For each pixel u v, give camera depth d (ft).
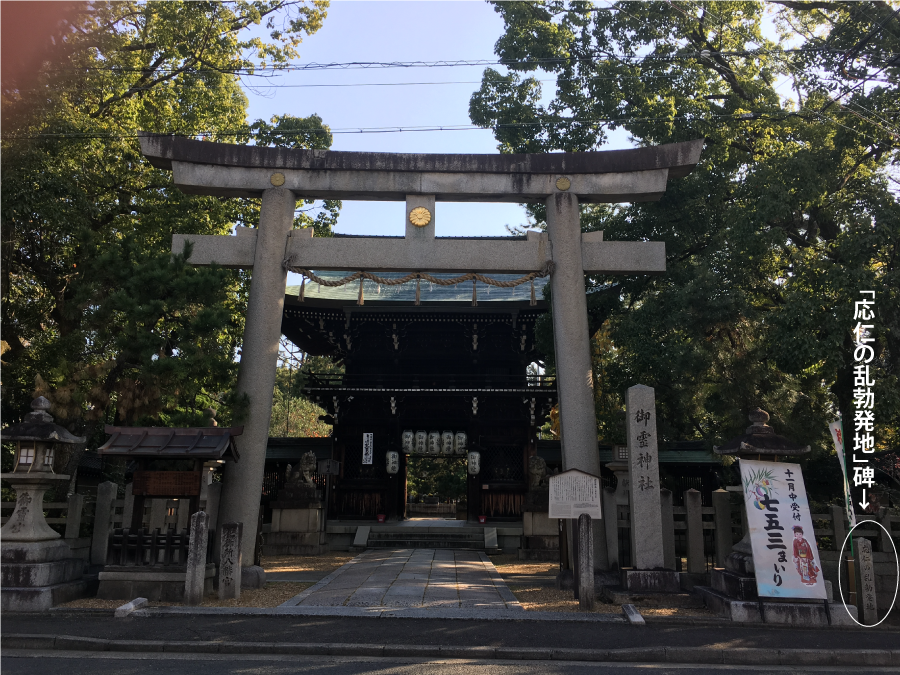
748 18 66.95
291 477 75.05
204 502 52.75
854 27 58.54
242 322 78.33
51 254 60.08
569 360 46.16
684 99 64.18
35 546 35.68
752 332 54.49
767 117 63.31
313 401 94.84
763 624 32.83
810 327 48.78
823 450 51.70
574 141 68.18
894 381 47.67
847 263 50.11
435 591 41.32
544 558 67.56
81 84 55.16
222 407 68.28
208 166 48.34
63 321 63.87
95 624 31.30
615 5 66.85
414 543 75.92
